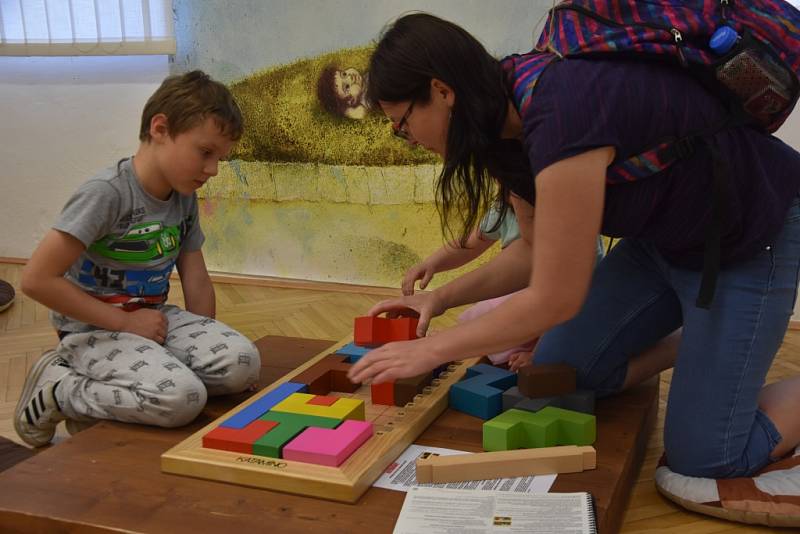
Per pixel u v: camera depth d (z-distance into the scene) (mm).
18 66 3125
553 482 1134
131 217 1483
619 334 1439
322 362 1529
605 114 985
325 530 1001
